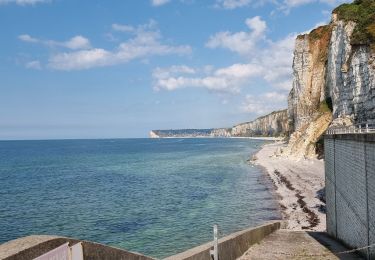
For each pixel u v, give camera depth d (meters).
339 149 21.95
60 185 63.88
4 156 148.75
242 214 37.78
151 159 118.19
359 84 67.25
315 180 57.19
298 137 95.69
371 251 14.34
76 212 41.22
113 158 127.06
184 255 13.03
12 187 62.41
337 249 19.20
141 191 55.00
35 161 120.12
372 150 14.11
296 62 106.75
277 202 43.22
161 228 33.19
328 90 92.62
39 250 6.62
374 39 65.56
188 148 187.50
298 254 18.30
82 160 121.06
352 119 68.44
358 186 16.75
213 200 46.12
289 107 125.00
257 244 20.62
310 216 35.16
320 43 104.19
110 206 44.28
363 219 15.78
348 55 74.25
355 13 79.38
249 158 106.94
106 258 8.52
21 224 36.06
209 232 31.45
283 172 69.00
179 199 47.53
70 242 7.40
